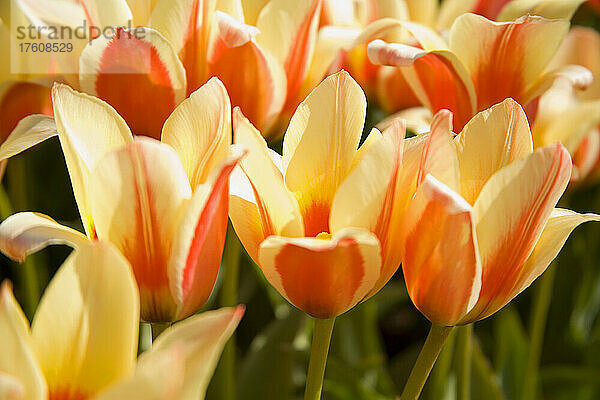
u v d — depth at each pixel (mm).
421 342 1156
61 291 493
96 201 530
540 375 919
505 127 550
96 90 603
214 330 474
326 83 552
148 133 611
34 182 970
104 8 606
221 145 545
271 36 621
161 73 600
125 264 489
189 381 470
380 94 752
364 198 536
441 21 733
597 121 702
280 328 780
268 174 540
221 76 615
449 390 833
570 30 803
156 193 529
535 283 1089
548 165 534
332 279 542
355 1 764
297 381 902
